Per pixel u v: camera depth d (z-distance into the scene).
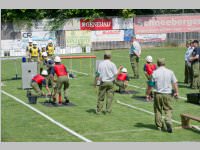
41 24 44.09
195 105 17.11
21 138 12.45
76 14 45.72
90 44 44.91
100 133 12.97
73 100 18.23
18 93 20.05
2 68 30.78
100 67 15.38
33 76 20.31
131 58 24.28
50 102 17.64
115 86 21.69
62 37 44.53
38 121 14.54
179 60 33.19
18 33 43.59
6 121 14.57
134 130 13.30
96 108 16.61
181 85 21.94
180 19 47.97
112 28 45.97
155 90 13.03
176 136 12.61
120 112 15.88
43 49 24.20
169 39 47.81
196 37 48.59
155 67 17.89
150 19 47.06
